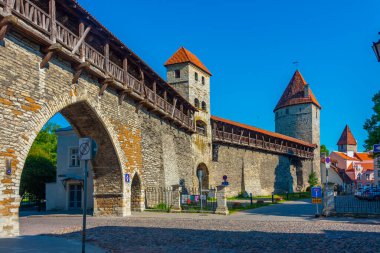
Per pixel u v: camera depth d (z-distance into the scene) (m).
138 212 24.58
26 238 12.20
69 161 29.95
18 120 13.46
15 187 13.12
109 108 21.06
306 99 69.94
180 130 35.47
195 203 27.50
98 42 22.66
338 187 63.91
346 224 16.38
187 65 40.25
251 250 10.05
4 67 12.91
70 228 15.59
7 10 12.39
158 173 28.89
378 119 29.03
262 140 52.91
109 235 13.30
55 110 15.73
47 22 14.70
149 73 26.41
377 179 64.56
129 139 23.72
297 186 62.97
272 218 19.84
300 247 10.42
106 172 22.45
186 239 12.24
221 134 45.00
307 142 67.88
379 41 14.24
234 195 46.12
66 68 16.69
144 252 9.91
